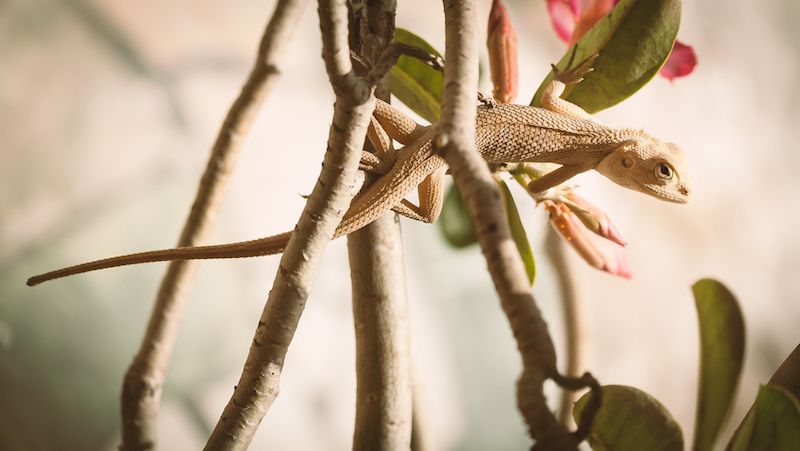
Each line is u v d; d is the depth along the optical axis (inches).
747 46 42.8
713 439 15.6
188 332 27.3
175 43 27.9
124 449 18.5
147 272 27.1
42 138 26.1
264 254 17.5
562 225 18.3
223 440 14.8
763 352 41.2
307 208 14.5
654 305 37.0
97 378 26.2
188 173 27.8
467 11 14.0
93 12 26.9
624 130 20.2
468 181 12.9
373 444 16.0
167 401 27.0
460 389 31.0
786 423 14.4
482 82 22.3
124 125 27.0
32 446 25.2
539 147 19.2
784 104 44.0
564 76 18.6
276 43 18.7
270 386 14.8
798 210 43.7
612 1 19.0
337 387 29.4
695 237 39.0
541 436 11.1
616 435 15.6
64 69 26.5
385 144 18.0
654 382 36.5
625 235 36.4
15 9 26.1
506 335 32.3
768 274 41.7
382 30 16.3
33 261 25.7
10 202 25.6
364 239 16.3
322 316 29.3
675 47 19.1
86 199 26.5
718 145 40.8
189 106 27.9
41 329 25.7
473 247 21.3
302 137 29.5
